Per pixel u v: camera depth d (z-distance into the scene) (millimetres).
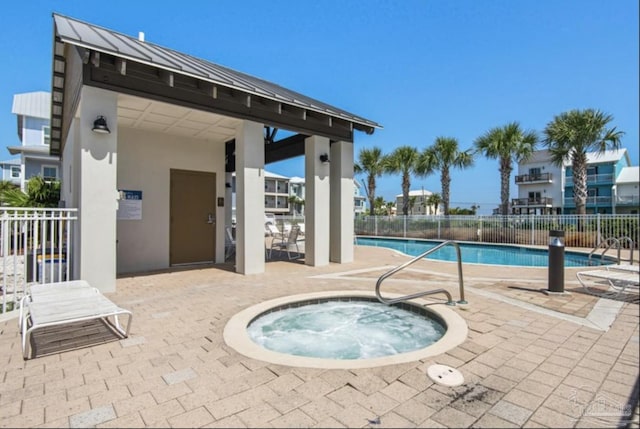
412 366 2799
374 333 4285
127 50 5281
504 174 19234
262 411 2207
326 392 2422
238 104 6824
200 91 6289
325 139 8383
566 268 7742
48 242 9023
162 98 5824
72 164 6898
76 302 3627
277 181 42719
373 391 2430
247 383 2553
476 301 4781
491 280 6414
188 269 7711
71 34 4887
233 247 11375
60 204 10492
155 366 2838
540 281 6289
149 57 5344
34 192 13695
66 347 3248
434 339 4086
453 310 4340
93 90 5207
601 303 4660
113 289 5406
